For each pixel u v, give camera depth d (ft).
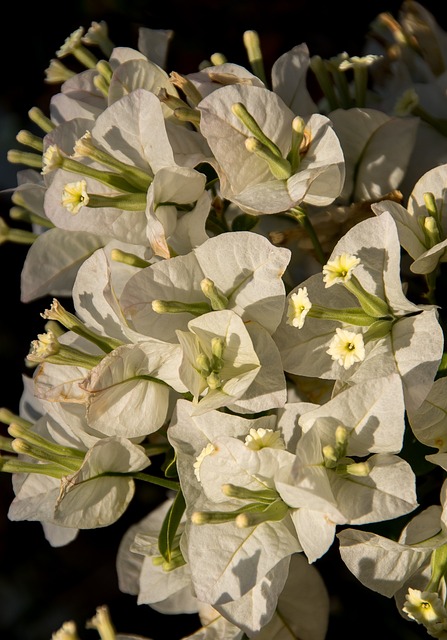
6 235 1.66
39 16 2.06
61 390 1.50
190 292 1.45
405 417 1.49
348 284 1.40
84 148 1.47
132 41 2.03
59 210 1.53
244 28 2.01
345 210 1.55
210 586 1.41
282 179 1.47
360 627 1.65
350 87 1.76
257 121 1.49
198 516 1.39
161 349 1.45
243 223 1.56
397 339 1.42
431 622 1.39
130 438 1.51
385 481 1.39
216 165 1.49
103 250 1.48
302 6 1.99
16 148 2.13
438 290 1.61
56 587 2.11
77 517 1.49
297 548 1.42
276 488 1.41
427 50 1.74
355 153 1.59
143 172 1.50
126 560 1.66
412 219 1.48
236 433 1.46
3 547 2.14
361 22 1.97
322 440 1.40
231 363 1.44
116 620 2.04
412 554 1.44
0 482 2.14
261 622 1.43
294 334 1.45
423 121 1.64
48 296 2.09
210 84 1.53
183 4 2.01
